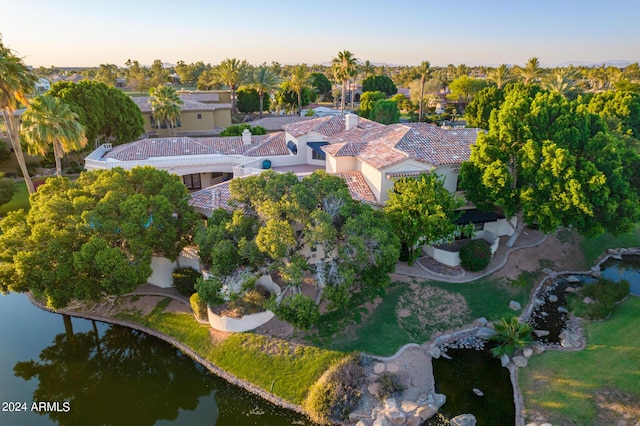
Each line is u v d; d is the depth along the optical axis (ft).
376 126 177.27
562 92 281.74
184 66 601.62
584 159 112.06
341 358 92.22
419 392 86.84
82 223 99.19
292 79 351.25
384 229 99.91
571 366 89.76
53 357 103.55
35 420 86.28
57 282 95.40
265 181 103.40
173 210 112.98
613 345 93.61
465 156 134.10
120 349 105.19
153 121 268.21
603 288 116.06
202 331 103.81
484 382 90.38
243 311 101.60
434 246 132.77
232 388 91.25
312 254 117.08
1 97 137.59
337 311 105.19
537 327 106.93
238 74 344.49
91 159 168.55
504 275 125.18
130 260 103.30
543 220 112.88
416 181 112.57
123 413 89.30
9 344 106.42
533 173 114.93
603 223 116.88
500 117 121.60
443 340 102.22
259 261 95.61
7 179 171.53
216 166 176.86
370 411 82.23
